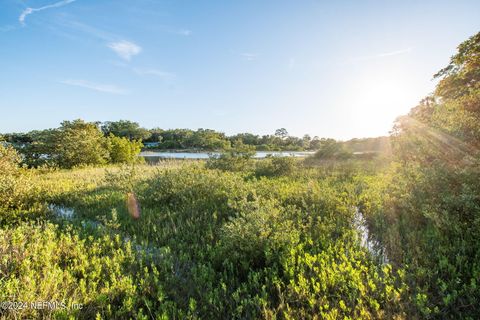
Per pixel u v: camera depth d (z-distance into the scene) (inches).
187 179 339.6
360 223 237.5
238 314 118.6
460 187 214.7
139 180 432.1
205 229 230.2
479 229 172.1
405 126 370.0
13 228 233.0
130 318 115.7
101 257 178.5
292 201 298.4
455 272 141.2
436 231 183.3
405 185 258.1
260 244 171.6
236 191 308.3
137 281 148.1
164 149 3430.1
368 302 124.0
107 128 4338.1
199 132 3868.1
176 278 151.9
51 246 179.3
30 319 113.4
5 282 130.7
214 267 167.2
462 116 308.2
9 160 461.1
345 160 848.9
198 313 124.3
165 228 227.8
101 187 412.8
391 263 161.0
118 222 255.1
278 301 130.6
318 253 173.0
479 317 115.3
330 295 128.2
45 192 364.2
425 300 118.0
